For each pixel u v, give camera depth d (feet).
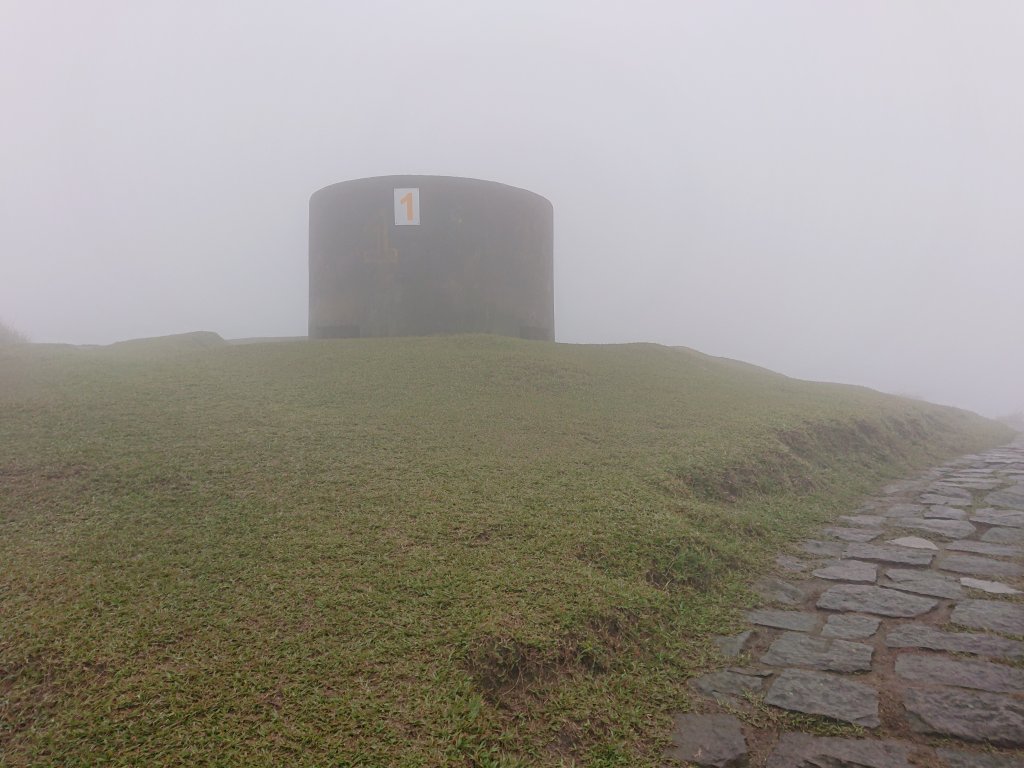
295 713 10.25
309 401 27.22
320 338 50.24
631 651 13.04
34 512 16.25
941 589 16.53
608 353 41.81
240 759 9.33
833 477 28.02
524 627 12.48
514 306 50.70
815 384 50.75
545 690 11.59
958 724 10.80
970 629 14.20
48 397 24.73
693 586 16.21
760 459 25.34
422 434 24.02
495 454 22.48
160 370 30.89
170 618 12.45
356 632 12.30
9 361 31.89
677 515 19.01
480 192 48.93
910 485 29.12
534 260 52.21
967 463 35.81
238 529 16.05
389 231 47.70
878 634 14.12
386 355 35.94
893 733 10.70
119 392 26.05
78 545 14.83
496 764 9.73
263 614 12.75
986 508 24.57
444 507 17.80
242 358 34.96
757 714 11.35
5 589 13.05
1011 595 16.06
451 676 11.23
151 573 13.92
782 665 12.93
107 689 10.61
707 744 10.61
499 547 15.83
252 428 23.02
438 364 34.19
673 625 14.25
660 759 10.28
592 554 15.93
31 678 10.83
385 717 10.27
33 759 9.30
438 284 47.78
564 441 24.63
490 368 33.94
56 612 12.35
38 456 19.10
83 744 9.53
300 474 19.45
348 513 17.20
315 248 51.08
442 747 9.81
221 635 12.05
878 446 34.24
